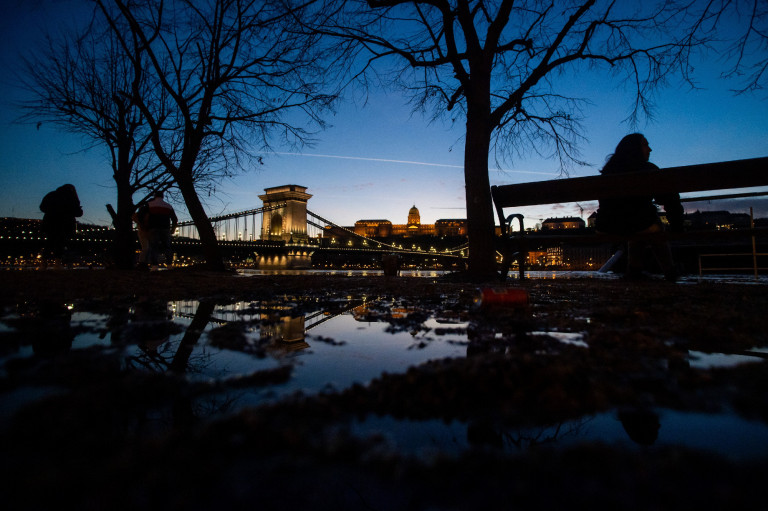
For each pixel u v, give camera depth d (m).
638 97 5.89
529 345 1.20
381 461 0.49
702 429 0.59
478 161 4.99
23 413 0.63
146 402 0.70
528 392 0.75
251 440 0.54
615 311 1.78
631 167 3.75
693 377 0.83
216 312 2.07
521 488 0.43
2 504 0.40
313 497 0.42
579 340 1.27
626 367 0.93
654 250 3.89
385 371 0.92
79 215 7.59
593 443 0.51
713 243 6.90
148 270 7.25
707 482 0.43
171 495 0.42
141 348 1.17
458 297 2.91
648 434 0.57
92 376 0.86
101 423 0.60
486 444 0.54
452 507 0.39
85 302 2.40
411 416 0.65
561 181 3.50
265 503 0.40
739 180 2.93
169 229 7.57
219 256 7.70
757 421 0.62
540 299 2.49
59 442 0.53
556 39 5.21
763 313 1.71
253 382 0.83
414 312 2.09
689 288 3.07
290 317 1.92
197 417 0.63
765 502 0.39
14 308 2.11
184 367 0.96
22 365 0.94
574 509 0.39
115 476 0.45
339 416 0.65
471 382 0.79
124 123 8.48
